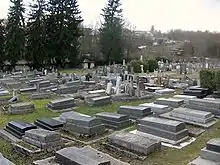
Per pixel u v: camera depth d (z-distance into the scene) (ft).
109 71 124.98
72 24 169.37
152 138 40.63
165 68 144.05
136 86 85.46
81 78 102.89
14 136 43.01
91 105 65.36
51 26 166.20
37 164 32.27
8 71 148.87
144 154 36.22
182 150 38.86
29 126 43.06
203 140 43.06
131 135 40.42
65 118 49.83
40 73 126.21
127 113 55.06
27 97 76.33
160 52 206.49
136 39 231.50
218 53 130.93
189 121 50.70
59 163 32.17
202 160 33.65
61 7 167.12
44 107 64.59
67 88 81.51
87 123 43.68
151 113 56.18
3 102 67.82
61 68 172.96
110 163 31.24
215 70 80.89
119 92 77.30
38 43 161.99
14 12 157.17
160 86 92.58
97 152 34.22
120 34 192.13
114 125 48.21
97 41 203.41
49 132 39.42
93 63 192.34
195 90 76.74
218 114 55.26
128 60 193.16
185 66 130.82
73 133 44.62
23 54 161.38
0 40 157.58
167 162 34.81
